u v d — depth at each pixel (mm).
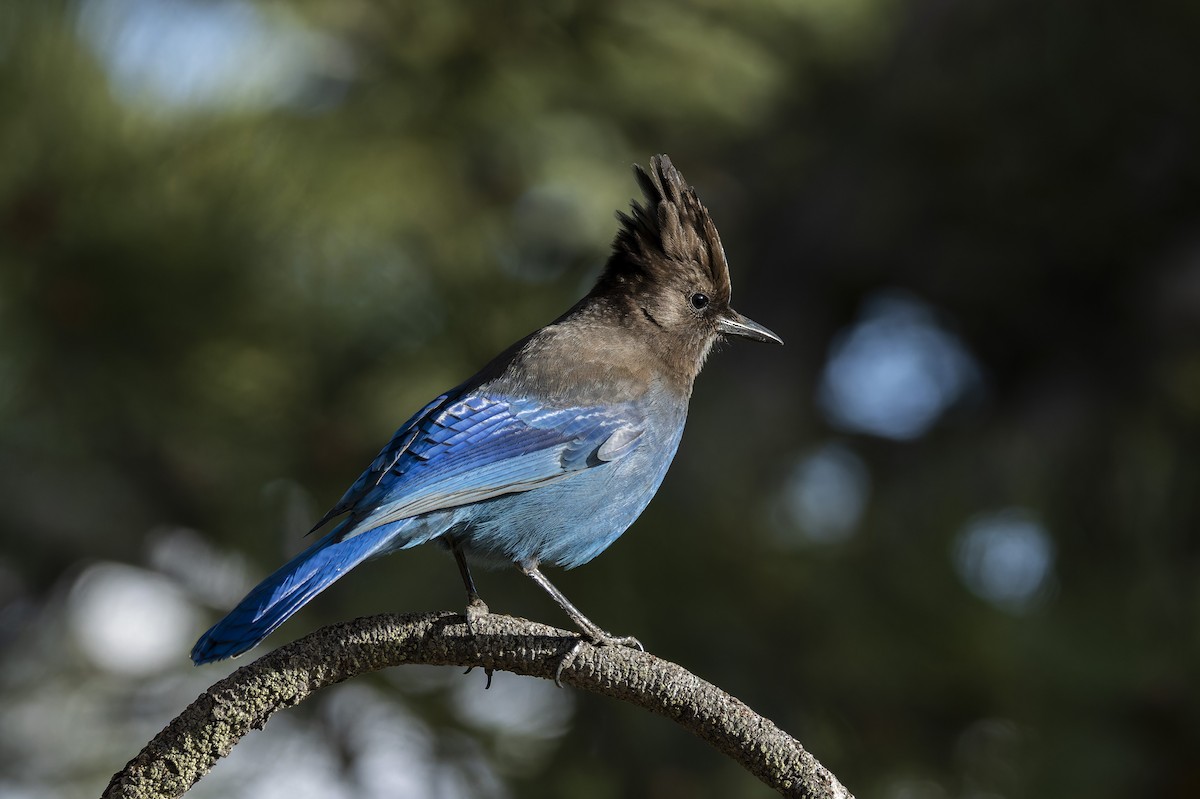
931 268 17719
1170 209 16672
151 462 11102
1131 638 9680
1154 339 16891
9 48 9227
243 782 12500
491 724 11773
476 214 12773
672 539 11000
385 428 10758
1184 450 12000
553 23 11328
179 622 15797
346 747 12367
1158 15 15742
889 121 16703
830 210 17500
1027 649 9883
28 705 14945
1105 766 9414
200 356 9812
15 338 9305
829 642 10727
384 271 10984
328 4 11195
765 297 18031
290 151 9977
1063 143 16422
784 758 5988
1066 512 11555
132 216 9320
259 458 10805
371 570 11336
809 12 13477
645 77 11664
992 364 18219
